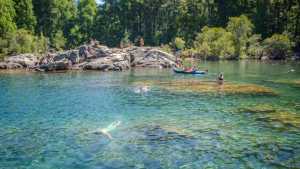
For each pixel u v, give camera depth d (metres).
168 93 42.88
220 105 35.56
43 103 37.19
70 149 22.41
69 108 34.66
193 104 36.16
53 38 133.75
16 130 26.77
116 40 144.88
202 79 56.62
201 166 19.61
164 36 139.25
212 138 24.55
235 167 19.45
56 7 134.50
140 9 143.00
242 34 117.12
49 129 26.98
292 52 118.81
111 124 28.28
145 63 79.56
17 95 42.16
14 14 104.94
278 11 128.12
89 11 149.75
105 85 50.16
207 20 134.25
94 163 20.12
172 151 21.98
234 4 135.00
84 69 72.88
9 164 20.11
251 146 22.84
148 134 25.50
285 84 50.72
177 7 140.25
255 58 117.50
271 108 33.97
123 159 20.67
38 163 20.20
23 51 89.44
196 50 114.75
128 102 37.47
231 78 58.53
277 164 19.83
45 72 69.06
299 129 26.64
